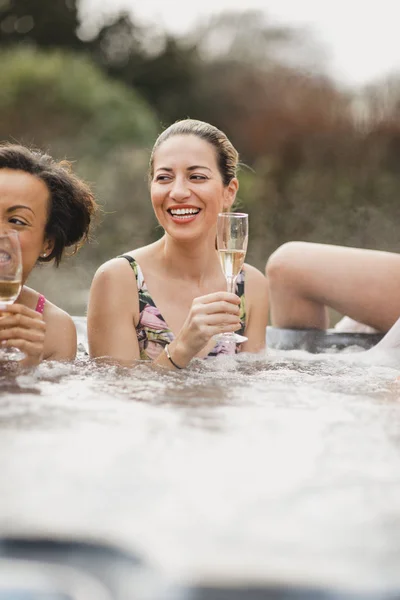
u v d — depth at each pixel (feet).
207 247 9.13
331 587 2.43
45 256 8.61
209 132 9.04
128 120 32.07
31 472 3.54
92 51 40.70
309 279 10.88
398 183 32.24
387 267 10.74
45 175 7.98
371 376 7.08
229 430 4.44
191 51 40.57
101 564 2.58
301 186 32.04
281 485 3.45
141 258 9.12
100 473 3.55
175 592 2.40
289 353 9.18
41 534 2.72
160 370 6.95
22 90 31.48
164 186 8.77
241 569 2.55
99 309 8.80
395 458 3.93
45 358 8.05
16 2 39.91
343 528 2.95
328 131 34.47
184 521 2.98
